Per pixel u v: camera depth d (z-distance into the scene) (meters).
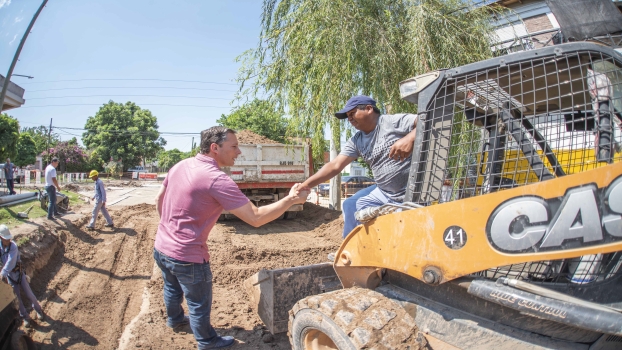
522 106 2.29
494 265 2.04
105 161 55.22
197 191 3.50
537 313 1.92
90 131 57.56
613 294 2.03
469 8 9.30
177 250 3.58
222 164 3.79
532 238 1.94
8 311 3.28
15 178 23.64
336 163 3.45
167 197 3.73
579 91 2.16
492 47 9.53
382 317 2.38
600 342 2.04
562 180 1.88
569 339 2.09
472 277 2.23
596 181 1.80
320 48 8.92
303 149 12.27
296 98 9.38
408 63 8.80
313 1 9.08
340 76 8.66
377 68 8.61
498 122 2.56
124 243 8.87
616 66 2.05
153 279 6.30
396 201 3.14
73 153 44.22
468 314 2.42
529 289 2.00
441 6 9.02
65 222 9.86
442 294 2.56
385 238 2.57
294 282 3.89
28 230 7.68
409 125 3.03
